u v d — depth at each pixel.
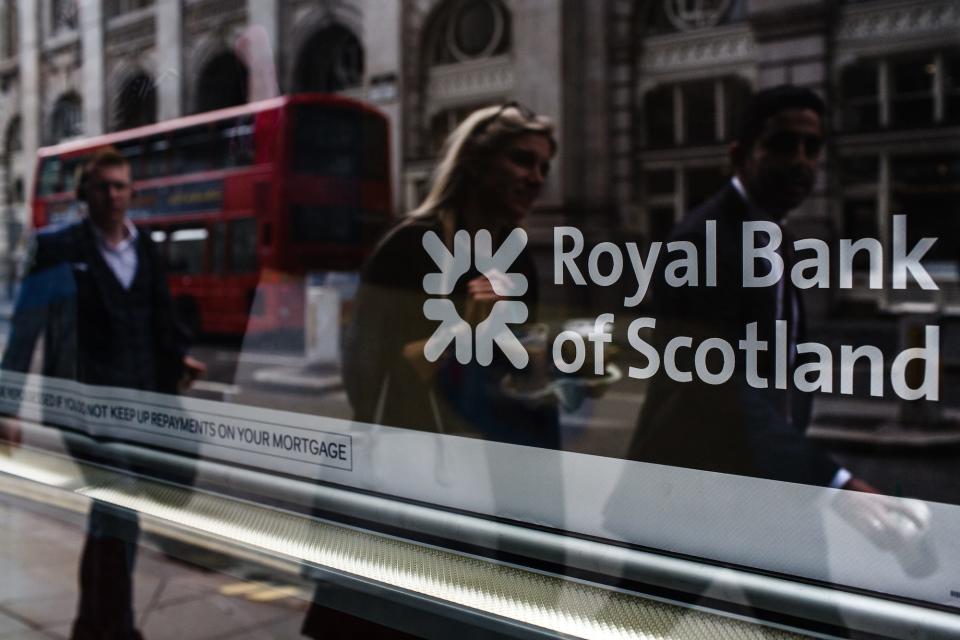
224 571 2.00
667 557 1.44
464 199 1.70
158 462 2.40
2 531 3.31
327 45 2.00
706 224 1.39
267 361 2.19
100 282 2.82
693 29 1.39
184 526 2.13
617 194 1.48
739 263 1.36
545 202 1.57
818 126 1.28
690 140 1.40
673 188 1.42
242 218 2.82
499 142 1.62
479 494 1.68
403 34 1.82
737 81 1.35
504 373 1.64
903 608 1.21
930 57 1.20
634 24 1.44
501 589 1.59
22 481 2.62
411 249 1.81
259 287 2.33
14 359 3.04
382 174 1.87
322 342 2.00
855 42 1.25
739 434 1.36
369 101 1.90
